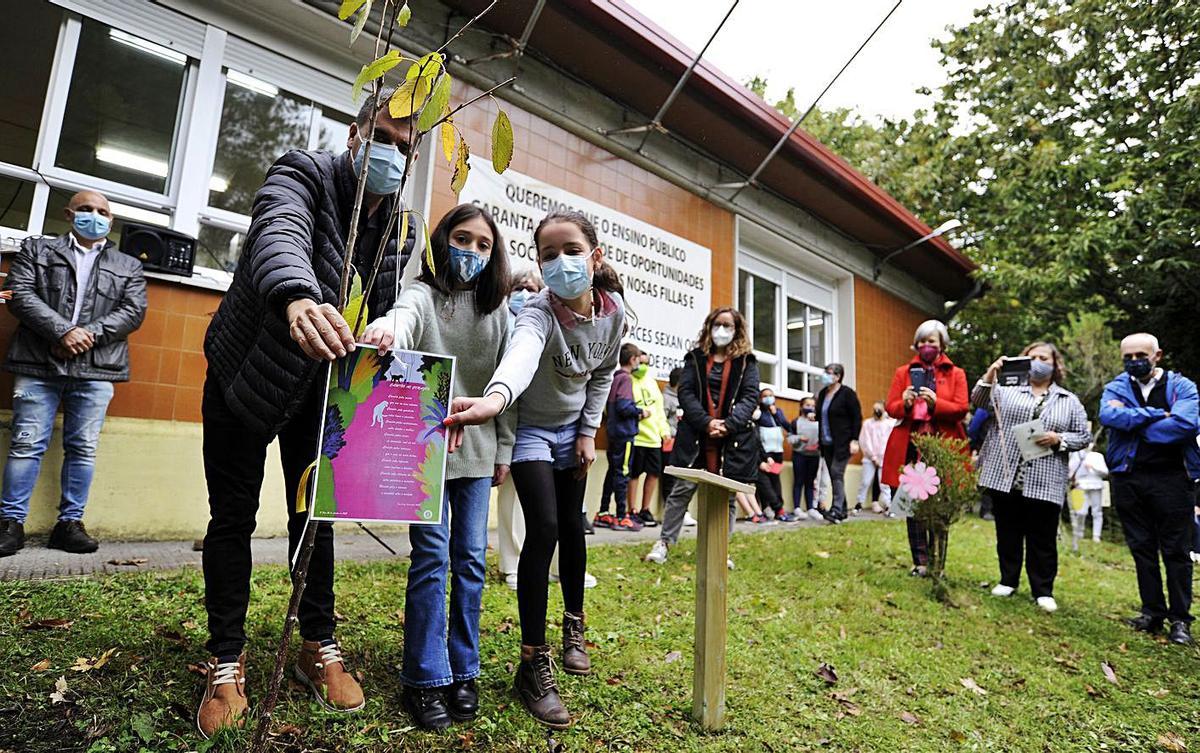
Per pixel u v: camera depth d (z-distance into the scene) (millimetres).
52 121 4184
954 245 14133
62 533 3475
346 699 2047
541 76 6254
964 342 14250
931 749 2514
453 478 2176
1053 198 11906
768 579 4477
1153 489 4422
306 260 1607
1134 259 11398
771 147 8000
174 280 4301
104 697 1919
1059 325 12531
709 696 2352
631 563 4496
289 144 5102
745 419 4555
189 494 4246
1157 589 4434
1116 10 11383
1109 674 3529
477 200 5641
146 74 4562
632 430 6258
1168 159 10367
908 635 3701
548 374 2441
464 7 5543
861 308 11031
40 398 3479
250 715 1911
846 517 8125
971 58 13469
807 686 2877
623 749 2154
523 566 2332
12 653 2072
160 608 2584
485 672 2508
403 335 2004
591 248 2385
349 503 1511
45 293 3541
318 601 2125
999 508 4879
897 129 17094
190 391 4324
